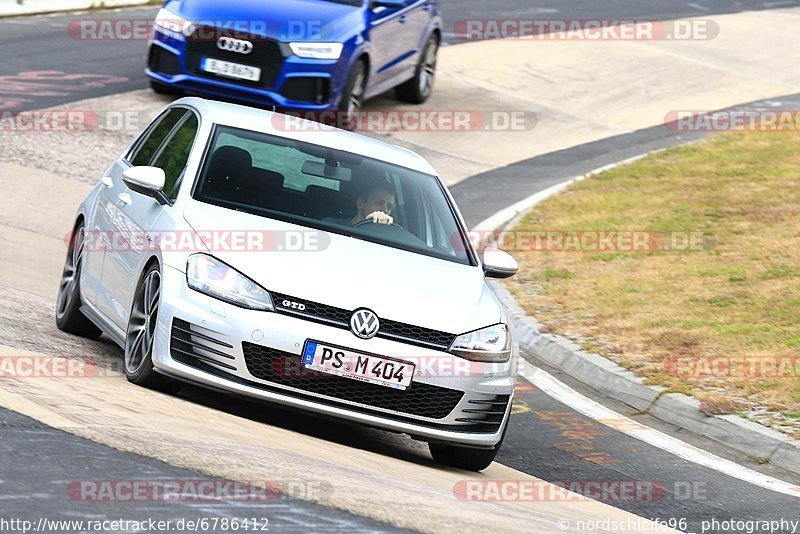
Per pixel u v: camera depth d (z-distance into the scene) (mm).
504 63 78062
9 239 38594
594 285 41719
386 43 59688
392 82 62250
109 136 52125
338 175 26375
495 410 23375
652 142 66188
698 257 44438
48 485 15227
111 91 58844
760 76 82562
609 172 58781
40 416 18234
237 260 22484
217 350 21766
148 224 24234
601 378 33188
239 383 21766
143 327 23344
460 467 24406
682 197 53688
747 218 49500
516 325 37938
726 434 28859
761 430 28312
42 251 38094
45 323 29125
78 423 18219
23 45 66750
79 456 16578
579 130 67500
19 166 46750
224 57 54688
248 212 24266
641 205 52750
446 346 22594
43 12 76125
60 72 61594
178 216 23625
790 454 27281
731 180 56219
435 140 61719
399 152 28781
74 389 20766
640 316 37938
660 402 31031
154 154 27750
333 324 21969
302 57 54156
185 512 14953
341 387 22016
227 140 26109
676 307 38594
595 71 78875
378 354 21922
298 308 22016
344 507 16469
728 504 23781
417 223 26172
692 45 88062
